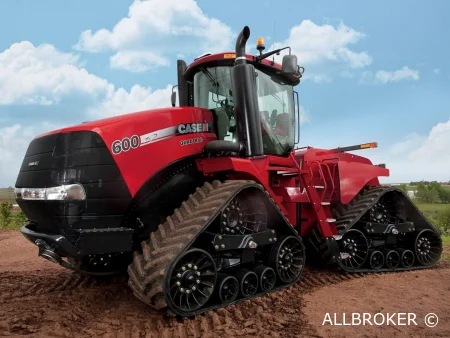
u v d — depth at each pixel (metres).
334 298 4.68
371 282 5.55
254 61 5.09
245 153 4.55
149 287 3.60
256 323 3.69
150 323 3.62
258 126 4.55
